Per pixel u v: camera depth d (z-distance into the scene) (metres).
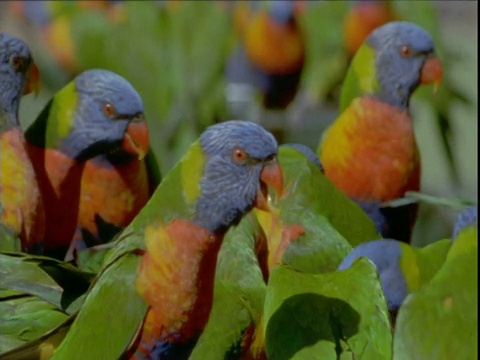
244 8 13.95
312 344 8.23
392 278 9.54
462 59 13.63
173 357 8.68
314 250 9.57
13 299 9.02
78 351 8.33
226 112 12.99
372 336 8.29
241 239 9.41
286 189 10.00
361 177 11.58
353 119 11.58
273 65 14.12
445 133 13.17
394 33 11.53
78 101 10.52
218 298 8.86
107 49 12.62
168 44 12.67
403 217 11.73
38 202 10.02
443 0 15.96
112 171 10.80
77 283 9.02
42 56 12.91
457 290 8.52
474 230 8.70
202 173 8.49
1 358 8.34
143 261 8.50
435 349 8.32
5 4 13.15
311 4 13.78
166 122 12.50
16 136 10.08
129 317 8.42
